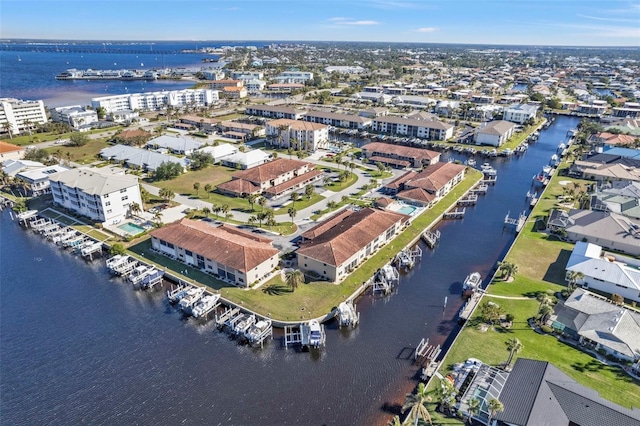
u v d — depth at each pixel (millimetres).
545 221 124125
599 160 173000
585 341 74438
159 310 87500
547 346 74000
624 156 175250
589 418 56438
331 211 130125
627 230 107875
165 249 106000
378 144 188625
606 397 63000
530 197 145750
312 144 196125
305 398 66062
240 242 98500
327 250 95312
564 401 58781
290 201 138125
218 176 162625
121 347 77062
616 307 79062
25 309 87188
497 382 64375
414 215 128375
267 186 147375
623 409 57469
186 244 100062
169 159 169625
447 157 196875
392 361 73500
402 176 154875
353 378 69875
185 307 86188
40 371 71500
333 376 70375
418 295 92500
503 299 87625
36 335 79812
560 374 63719
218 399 66062
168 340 78875
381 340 78688
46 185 146000
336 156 182875
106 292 93375
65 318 84688
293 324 81000
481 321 80938
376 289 93188
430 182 141625
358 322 83625
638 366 67500
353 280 94875
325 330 81312
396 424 57281
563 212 123125
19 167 155500
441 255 109062
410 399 59375
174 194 138250
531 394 59906
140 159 170875
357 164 178000
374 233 105812
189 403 65375
